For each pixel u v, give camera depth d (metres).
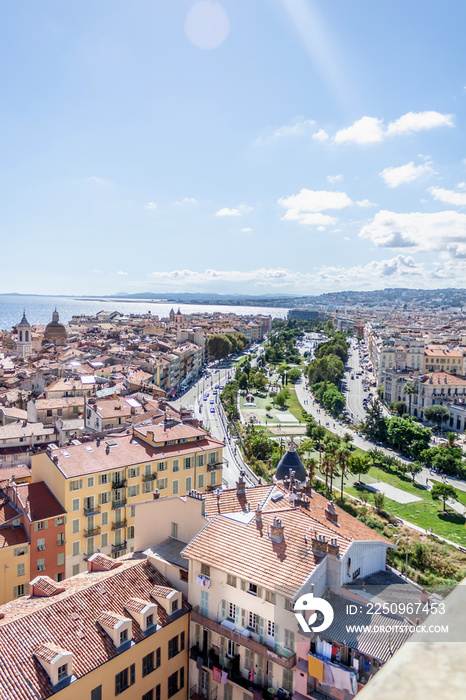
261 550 47.56
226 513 55.38
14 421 147.88
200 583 49.09
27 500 80.50
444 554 96.94
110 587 49.81
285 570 44.41
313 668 39.50
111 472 85.94
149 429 100.50
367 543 50.38
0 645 40.19
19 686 37.91
